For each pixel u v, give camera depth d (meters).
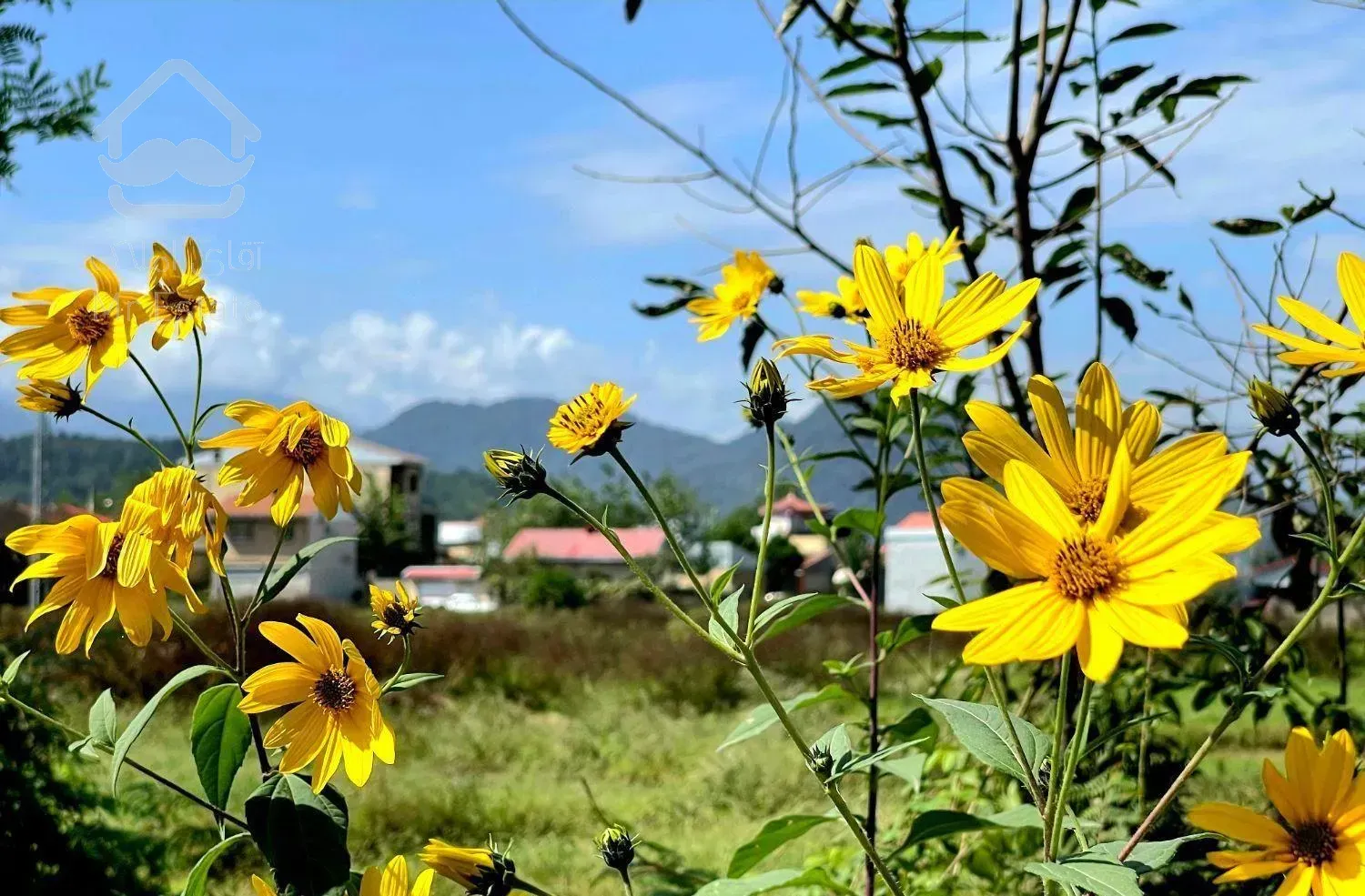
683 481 35.59
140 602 1.33
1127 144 2.17
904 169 2.37
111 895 3.93
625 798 6.34
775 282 2.24
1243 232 2.11
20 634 4.52
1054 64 2.22
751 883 1.65
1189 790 3.35
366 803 5.57
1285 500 2.14
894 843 2.55
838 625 13.71
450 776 6.95
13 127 2.54
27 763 3.89
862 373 1.15
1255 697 1.01
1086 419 0.95
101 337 1.42
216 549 1.35
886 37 2.29
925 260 1.17
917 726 2.00
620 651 12.20
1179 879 2.00
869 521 2.10
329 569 30.92
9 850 3.75
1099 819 2.29
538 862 4.77
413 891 1.24
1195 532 0.80
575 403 1.17
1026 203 2.26
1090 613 0.81
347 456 1.37
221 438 1.36
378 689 1.28
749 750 6.90
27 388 1.37
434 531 47.53
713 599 1.13
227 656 8.27
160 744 6.75
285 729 1.28
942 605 1.06
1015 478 0.86
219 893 4.06
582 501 36.47
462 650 11.03
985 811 2.46
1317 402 2.13
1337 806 1.00
